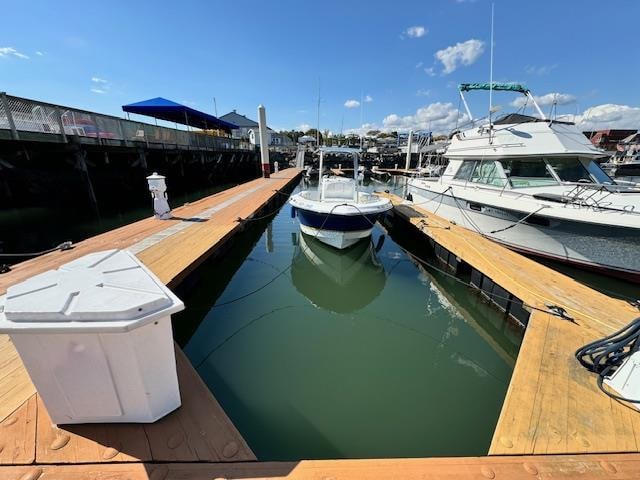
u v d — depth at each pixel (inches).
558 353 96.3
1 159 270.1
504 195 214.4
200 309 169.6
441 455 87.4
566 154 203.0
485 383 118.2
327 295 191.2
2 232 284.5
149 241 194.7
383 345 141.3
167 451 59.7
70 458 57.4
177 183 530.3
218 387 111.7
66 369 57.0
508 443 65.3
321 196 275.1
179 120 688.4
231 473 56.5
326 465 58.4
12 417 64.4
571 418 72.1
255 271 226.8
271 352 133.3
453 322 165.0
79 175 326.6
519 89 261.9
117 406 61.9
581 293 141.6
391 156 1298.0
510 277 159.2
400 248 290.2
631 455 63.4
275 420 97.6
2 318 51.6
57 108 298.7
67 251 173.5
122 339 55.7
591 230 174.6
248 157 909.8
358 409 103.0
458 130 292.2
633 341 83.1
